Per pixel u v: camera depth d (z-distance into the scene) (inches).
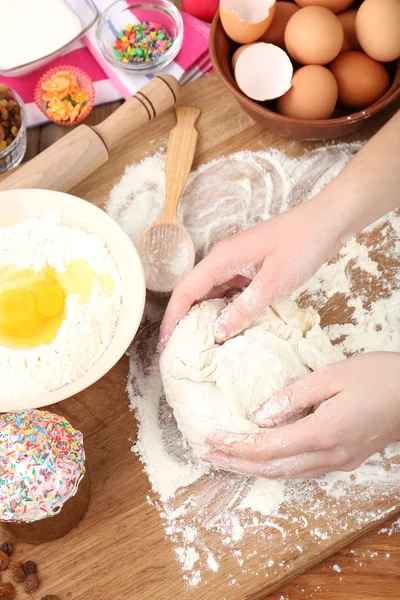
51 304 38.2
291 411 36.0
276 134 42.9
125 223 41.5
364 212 37.5
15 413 35.3
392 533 37.6
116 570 36.6
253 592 36.3
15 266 39.0
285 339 38.2
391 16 39.4
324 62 40.4
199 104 43.4
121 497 37.4
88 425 38.4
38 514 34.2
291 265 36.7
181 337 37.7
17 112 43.3
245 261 37.2
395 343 39.6
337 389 35.5
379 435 35.7
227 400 36.8
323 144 42.9
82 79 45.3
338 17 41.5
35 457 34.1
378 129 43.1
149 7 45.6
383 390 35.3
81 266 39.0
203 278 37.4
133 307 37.7
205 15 45.7
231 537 36.9
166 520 37.2
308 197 42.0
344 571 37.3
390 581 37.1
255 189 42.1
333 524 37.0
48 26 45.3
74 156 40.4
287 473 36.2
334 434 35.1
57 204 39.1
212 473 37.8
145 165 42.3
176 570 36.6
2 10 45.4
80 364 37.6
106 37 45.6
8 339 38.1
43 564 36.6
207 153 42.7
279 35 41.5
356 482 37.6
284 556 36.7
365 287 40.4
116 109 43.6
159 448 38.1
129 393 38.8
